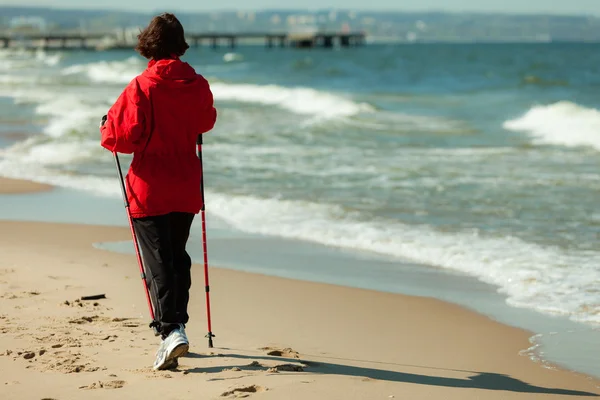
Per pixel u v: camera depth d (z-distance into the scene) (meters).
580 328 8.27
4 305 8.37
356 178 18.11
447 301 9.31
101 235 12.82
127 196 6.34
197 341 7.45
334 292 9.68
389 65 87.19
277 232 13.24
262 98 43.97
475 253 11.60
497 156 21.73
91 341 7.14
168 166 6.23
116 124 6.06
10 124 30.88
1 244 12.09
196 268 11.00
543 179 17.84
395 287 9.95
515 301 9.30
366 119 31.70
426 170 19.22
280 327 8.12
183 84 6.13
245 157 21.38
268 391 5.99
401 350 7.43
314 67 85.44
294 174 18.69
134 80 6.16
